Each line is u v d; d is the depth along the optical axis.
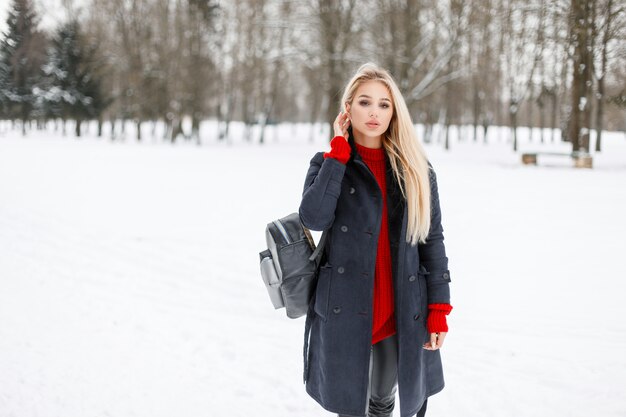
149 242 7.25
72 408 3.03
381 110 2.16
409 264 2.18
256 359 3.75
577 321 4.43
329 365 2.17
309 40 29.89
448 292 2.25
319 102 53.22
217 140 46.78
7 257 6.39
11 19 46.75
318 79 33.16
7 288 5.20
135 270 5.96
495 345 3.98
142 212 9.45
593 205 9.70
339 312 2.15
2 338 3.97
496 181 13.54
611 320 4.43
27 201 10.48
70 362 3.61
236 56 42.47
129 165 18.91
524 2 23.05
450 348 3.94
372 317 2.14
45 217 8.95
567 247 6.78
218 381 3.41
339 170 2.09
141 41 42.03
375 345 2.25
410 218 2.15
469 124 66.50
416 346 2.17
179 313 4.65
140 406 3.07
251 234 7.72
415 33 27.36
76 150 27.53
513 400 3.19
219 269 6.04
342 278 2.15
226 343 4.02
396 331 2.19
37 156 22.22
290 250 2.22
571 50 22.41
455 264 6.10
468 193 11.30
